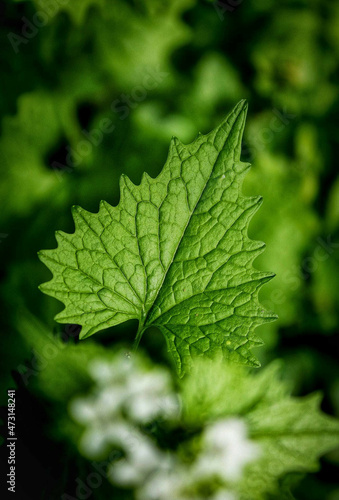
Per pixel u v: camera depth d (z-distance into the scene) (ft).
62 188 1.84
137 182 1.93
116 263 0.87
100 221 0.87
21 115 1.84
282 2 2.31
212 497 0.96
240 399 0.98
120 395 0.99
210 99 2.25
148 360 1.07
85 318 0.87
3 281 1.59
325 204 2.42
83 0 1.65
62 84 1.88
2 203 1.79
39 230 1.77
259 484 0.96
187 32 1.99
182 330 0.88
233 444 0.96
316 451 0.97
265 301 2.11
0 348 1.20
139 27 1.89
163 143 2.01
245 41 2.35
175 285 0.88
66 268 0.87
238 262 0.87
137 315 0.88
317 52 2.37
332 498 2.06
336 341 2.36
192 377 0.97
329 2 2.32
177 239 0.87
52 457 0.96
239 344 0.87
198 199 0.87
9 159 1.82
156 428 0.97
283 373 2.21
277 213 2.18
